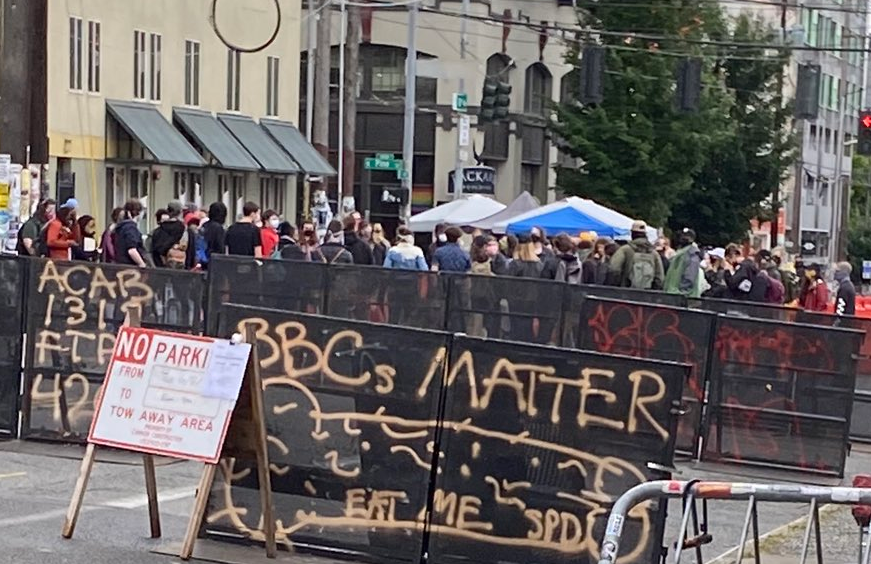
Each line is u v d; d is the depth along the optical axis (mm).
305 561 8883
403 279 16859
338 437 8930
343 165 37906
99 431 9109
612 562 6910
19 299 12758
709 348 14203
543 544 8484
